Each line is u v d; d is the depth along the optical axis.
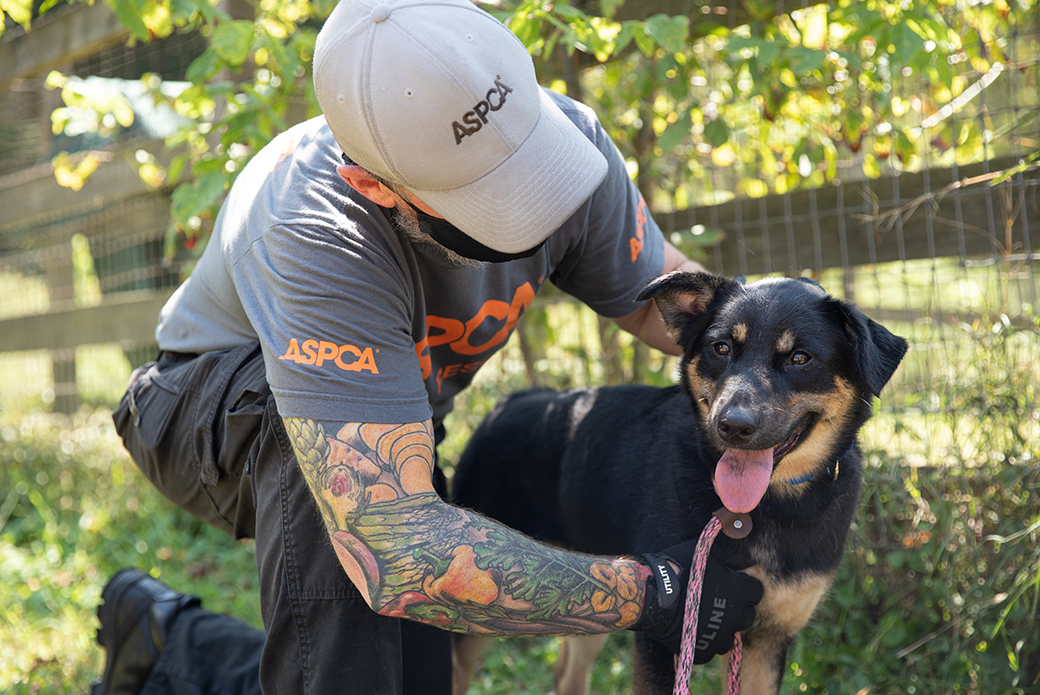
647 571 1.88
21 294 6.77
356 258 1.77
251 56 3.75
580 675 2.89
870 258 3.27
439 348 2.23
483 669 3.37
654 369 4.11
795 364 2.17
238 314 2.10
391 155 1.60
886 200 3.24
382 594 1.68
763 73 3.25
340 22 1.63
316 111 3.12
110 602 2.69
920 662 2.90
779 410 2.08
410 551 1.67
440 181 1.63
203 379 2.13
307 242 1.76
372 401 1.73
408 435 1.76
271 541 1.96
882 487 3.06
